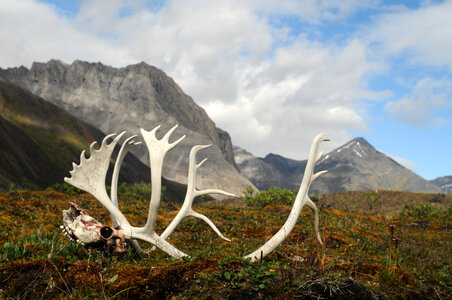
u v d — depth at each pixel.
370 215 16.73
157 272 3.94
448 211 17.58
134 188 21.38
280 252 5.98
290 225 5.00
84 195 12.84
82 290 3.67
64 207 9.73
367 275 4.81
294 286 3.75
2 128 114.50
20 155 111.69
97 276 3.90
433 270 6.06
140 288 3.76
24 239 4.98
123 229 4.94
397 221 14.75
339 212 15.14
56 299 3.56
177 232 8.36
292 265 4.38
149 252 5.43
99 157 5.28
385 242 8.91
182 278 3.90
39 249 4.66
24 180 103.38
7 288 3.62
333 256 6.14
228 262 4.11
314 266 4.64
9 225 6.74
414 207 18.59
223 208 14.72
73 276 3.84
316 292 3.74
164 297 3.76
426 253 7.79
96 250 4.84
